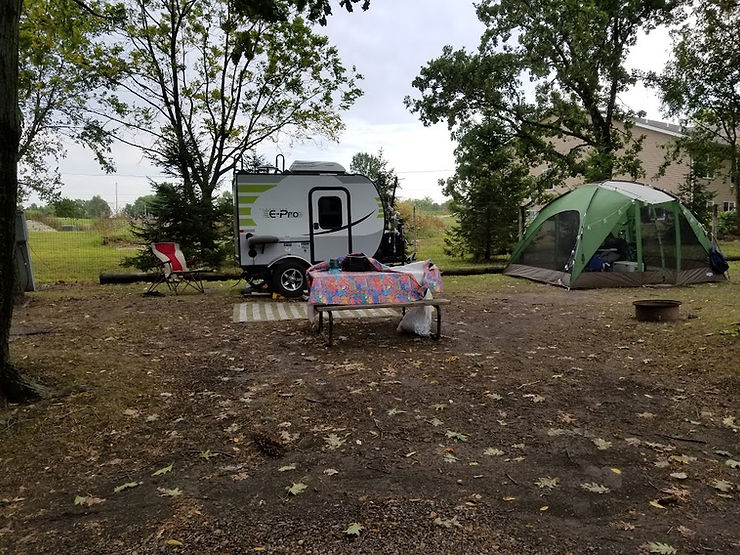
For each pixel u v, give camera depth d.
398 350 5.93
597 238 11.10
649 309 7.17
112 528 2.55
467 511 2.65
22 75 13.98
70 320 7.89
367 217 10.52
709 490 2.86
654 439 3.54
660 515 2.61
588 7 17.73
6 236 4.04
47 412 3.96
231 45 16.72
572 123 20.27
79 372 4.87
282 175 10.11
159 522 2.59
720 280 11.46
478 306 8.91
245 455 3.36
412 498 2.79
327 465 3.20
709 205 26.80
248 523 2.57
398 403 4.25
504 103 19.66
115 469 3.19
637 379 4.78
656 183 31.28
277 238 10.15
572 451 3.37
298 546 2.37
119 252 19.31
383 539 2.41
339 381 4.80
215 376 5.00
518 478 3.01
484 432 3.68
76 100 16.02
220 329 7.20
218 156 17.36
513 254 14.19
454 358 5.54
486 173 18.47
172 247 11.51
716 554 2.29
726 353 5.30
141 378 4.84
